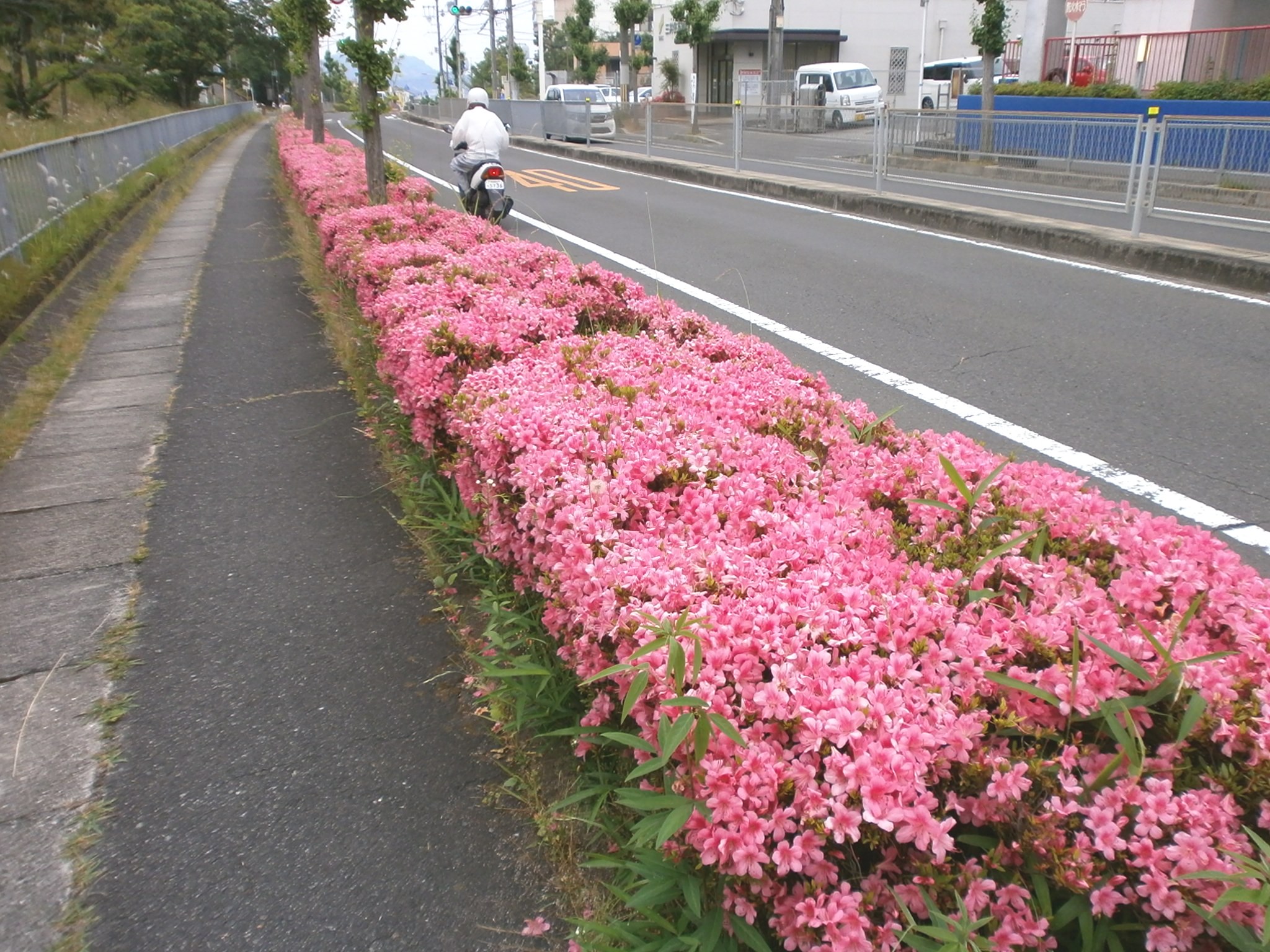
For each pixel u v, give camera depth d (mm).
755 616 1880
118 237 11258
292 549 3738
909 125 16266
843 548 2264
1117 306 7160
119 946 2021
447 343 3744
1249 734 1573
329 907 2109
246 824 2344
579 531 2275
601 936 1886
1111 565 2191
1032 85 19266
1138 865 1460
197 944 2023
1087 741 1759
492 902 2107
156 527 3939
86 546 3793
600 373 3436
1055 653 1785
